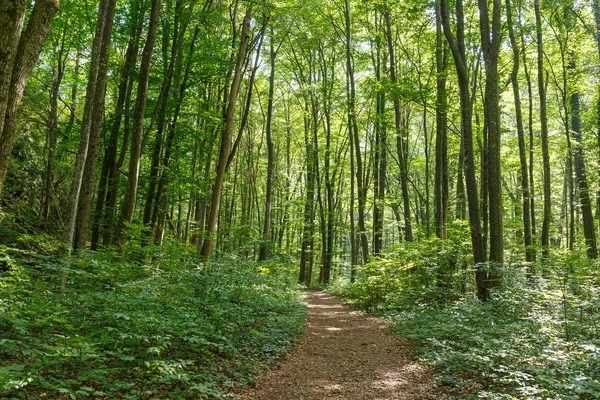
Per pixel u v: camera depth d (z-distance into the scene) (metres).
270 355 7.80
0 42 4.68
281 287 16.58
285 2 18.03
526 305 9.74
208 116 16.45
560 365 6.01
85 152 9.31
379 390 6.21
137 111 11.43
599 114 18.67
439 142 16.84
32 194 14.55
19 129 14.98
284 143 37.41
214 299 9.07
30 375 3.93
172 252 9.77
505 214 26.27
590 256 18.14
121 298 6.59
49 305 6.16
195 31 16.41
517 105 16.97
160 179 15.49
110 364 5.52
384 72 22.95
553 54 19.47
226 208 29.61
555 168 30.14
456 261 13.77
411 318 11.59
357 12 22.78
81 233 10.94
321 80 29.41
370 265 17.31
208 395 5.30
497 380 5.72
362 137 32.38
